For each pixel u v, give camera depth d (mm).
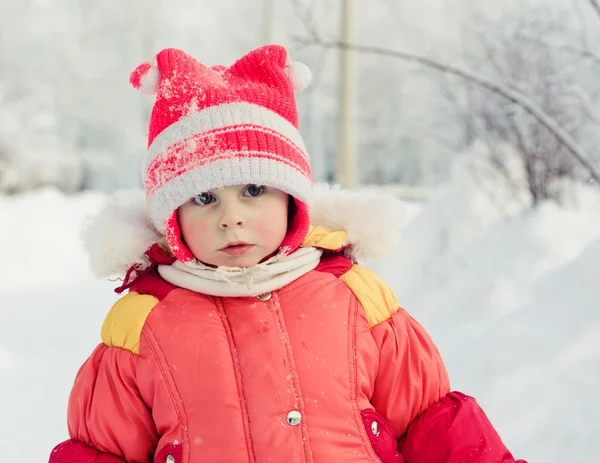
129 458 1405
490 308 3373
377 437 1390
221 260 1414
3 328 4633
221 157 1383
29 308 5305
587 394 2232
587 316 2627
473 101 4996
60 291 6047
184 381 1363
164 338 1401
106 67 21234
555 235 3996
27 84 19703
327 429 1342
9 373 3674
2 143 15812
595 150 4539
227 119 1422
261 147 1411
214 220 1395
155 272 1568
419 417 1491
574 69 4438
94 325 4734
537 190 4691
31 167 16234
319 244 1568
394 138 22438
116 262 1485
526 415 2240
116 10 21562
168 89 1481
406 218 1657
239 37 18453
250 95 1471
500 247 4086
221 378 1358
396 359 1489
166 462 1336
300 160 1480
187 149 1398
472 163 5051
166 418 1354
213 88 1465
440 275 4176
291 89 1566
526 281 3572
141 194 1688
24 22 20859
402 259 4477
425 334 1564
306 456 1310
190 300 1456
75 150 20750
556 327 2639
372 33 15039
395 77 20875
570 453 2033
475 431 1445
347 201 1646
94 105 21188
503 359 2574
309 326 1428
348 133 7297
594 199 4734
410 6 7121
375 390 1485
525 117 4547
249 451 1309
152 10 21688
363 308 1501
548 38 4148
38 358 3945
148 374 1385
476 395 2436
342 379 1395
